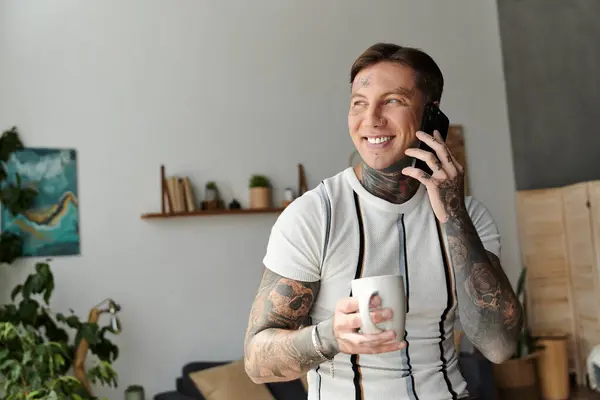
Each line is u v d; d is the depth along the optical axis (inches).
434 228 49.4
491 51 187.9
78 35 148.7
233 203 154.6
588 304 159.6
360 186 49.0
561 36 169.8
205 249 155.2
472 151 183.6
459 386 49.8
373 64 48.4
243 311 157.0
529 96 179.9
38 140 143.2
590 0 161.3
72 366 131.9
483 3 188.5
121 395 145.3
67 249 143.6
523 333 158.7
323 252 47.3
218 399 130.2
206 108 157.8
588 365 131.3
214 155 157.4
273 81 164.4
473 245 46.6
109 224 147.4
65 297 142.6
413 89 47.9
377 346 38.5
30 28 145.1
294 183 163.9
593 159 160.7
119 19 152.5
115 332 133.9
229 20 162.1
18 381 119.2
